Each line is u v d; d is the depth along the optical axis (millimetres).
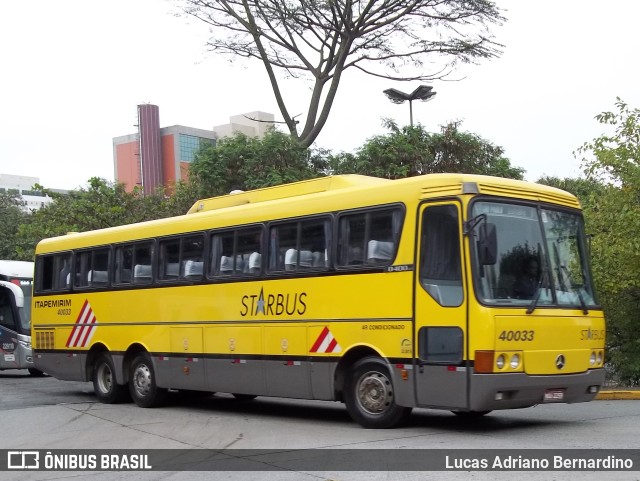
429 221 10547
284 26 26703
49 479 8867
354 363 11344
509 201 10594
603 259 15930
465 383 9883
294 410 14391
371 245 11203
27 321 24016
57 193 33812
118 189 33531
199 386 13938
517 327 10031
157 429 12320
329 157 26438
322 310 11742
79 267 17078
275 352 12438
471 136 25547
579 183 21594
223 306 13484
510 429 10984
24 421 13547
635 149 16031
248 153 25516
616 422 11711
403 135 25250
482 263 9867
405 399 10594
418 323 10469
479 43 26281
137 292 15438
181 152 68500
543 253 10719
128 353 15617
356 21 26047
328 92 27375
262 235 12922
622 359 16812
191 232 14383
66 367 17156
